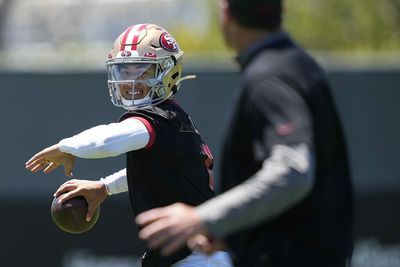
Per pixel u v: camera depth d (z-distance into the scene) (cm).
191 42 7350
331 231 1291
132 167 1673
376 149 3819
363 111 3825
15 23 9656
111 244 3638
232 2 1309
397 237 3784
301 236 1284
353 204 1337
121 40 1711
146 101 1697
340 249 1300
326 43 7306
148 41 1700
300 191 1172
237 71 3650
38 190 3631
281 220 1291
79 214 1706
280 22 1323
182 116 1708
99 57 5938
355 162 3812
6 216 3631
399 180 3812
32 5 9881
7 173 3625
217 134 3659
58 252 3641
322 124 1291
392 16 7262
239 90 1284
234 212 1169
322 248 1287
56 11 9856
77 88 3628
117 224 3634
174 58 1722
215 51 7206
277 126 1211
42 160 1597
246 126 1266
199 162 1700
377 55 6575
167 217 1168
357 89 3825
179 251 1695
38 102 3622
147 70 1694
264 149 1213
